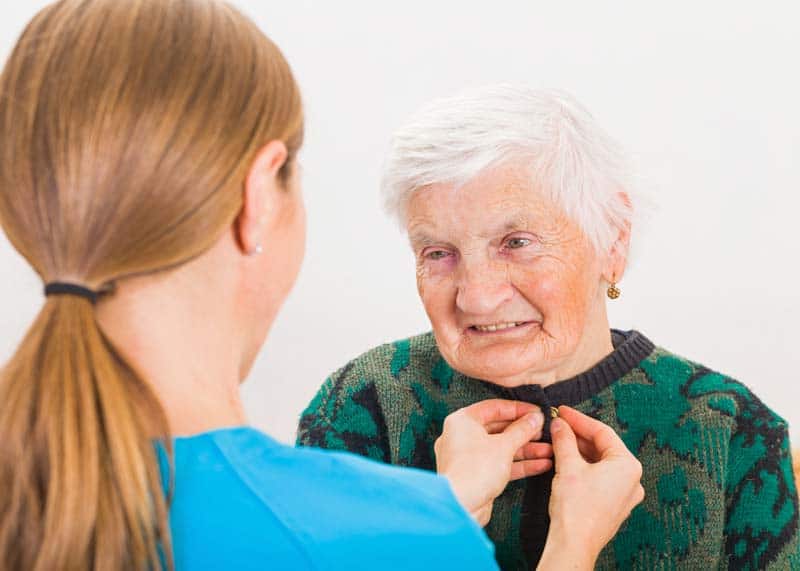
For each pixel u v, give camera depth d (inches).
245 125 23.5
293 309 91.7
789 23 86.4
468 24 89.9
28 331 22.6
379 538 22.9
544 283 40.1
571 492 38.4
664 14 87.9
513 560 44.6
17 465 21.5
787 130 87.7
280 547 22.1
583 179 40.0
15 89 23.3
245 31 24.4
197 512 22.3
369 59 90.0
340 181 91.0
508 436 40.5
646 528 43.6
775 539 41.6
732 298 90.4
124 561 21.3
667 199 89.5
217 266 24.4
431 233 40.9
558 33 89.4
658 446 43.6
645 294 91.7
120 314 23.4
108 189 22.3
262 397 92.4
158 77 22.5
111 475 21.3
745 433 43.1
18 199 23.0
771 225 89.0
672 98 88.4
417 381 47.2
